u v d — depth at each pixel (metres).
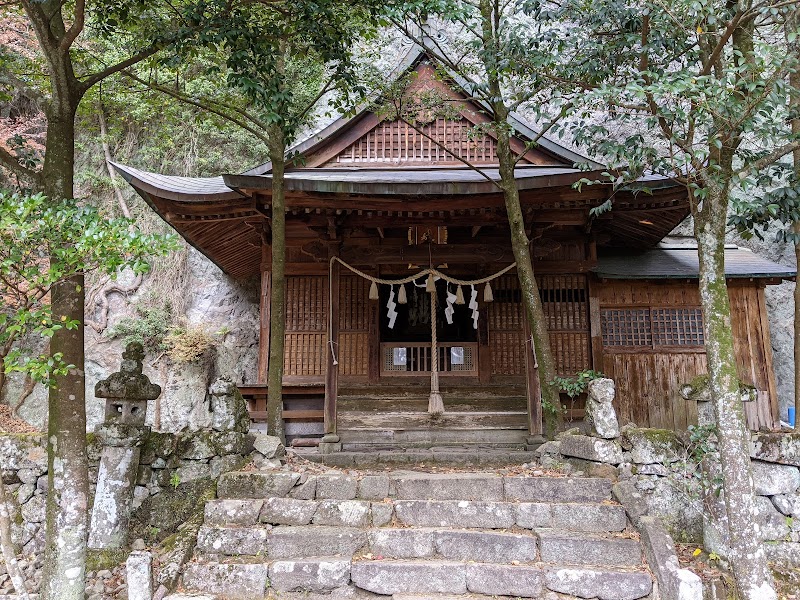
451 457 8.19
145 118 14.59
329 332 9.00
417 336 12.88
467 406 9.68
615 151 5.27
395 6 6.42
